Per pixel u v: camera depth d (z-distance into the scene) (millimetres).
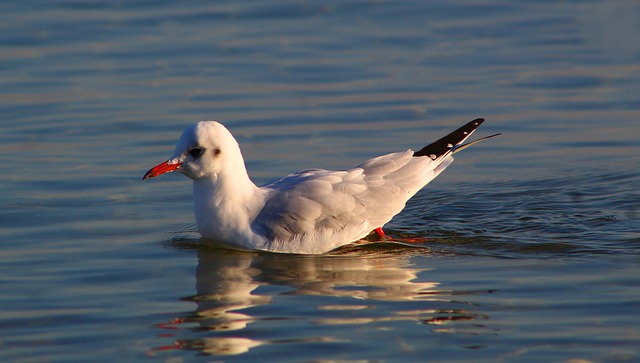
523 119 18484
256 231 12992
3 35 23109
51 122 18203
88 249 12914
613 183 15586
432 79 20594
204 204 13055
